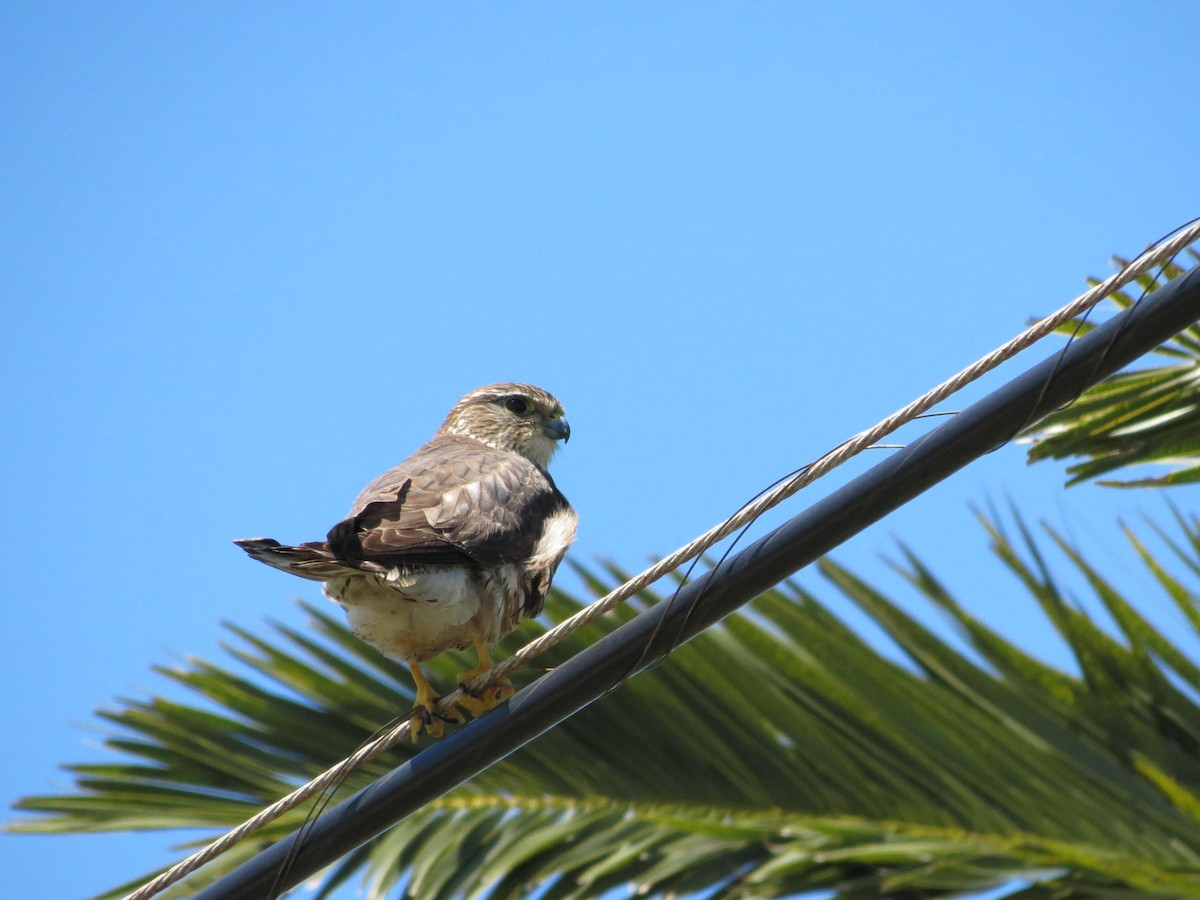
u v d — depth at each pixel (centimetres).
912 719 1049
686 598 889
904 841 1017
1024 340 848
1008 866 992
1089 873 983
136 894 914
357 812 923
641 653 895
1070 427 1047
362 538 1018
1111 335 828
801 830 1030
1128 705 1054
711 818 1063
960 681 1062
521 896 1035
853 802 1045
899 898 991
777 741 1065
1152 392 1030
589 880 1028
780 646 1078
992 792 1027
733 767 1069
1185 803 1010
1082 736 1041
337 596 1045
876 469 862
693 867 1026
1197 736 1038
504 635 1122
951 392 859
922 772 1038
